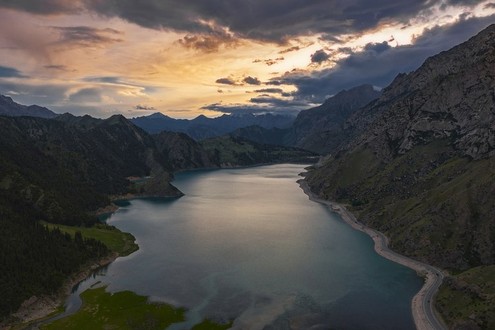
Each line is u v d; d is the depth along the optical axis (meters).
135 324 146.12
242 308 156.25
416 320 146.25
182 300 164.25
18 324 149.00
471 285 153.50
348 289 173.12
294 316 149.38
